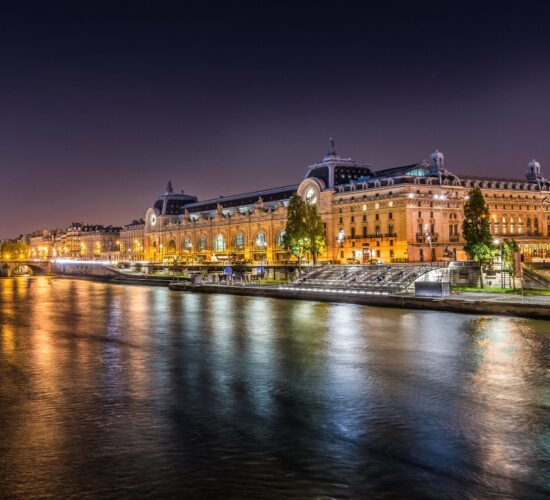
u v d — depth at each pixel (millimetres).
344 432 29219
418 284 89500
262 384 39594
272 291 112875
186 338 60688
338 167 178625
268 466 24891
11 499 22109
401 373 42812
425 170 161625
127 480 23625
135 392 37500
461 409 33250
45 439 28359
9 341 59406
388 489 22719
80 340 59969
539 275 99938
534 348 52156
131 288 161625
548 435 28734
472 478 23734
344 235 167625
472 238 105750
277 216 188625
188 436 28703
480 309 76250
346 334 61781
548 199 174000
